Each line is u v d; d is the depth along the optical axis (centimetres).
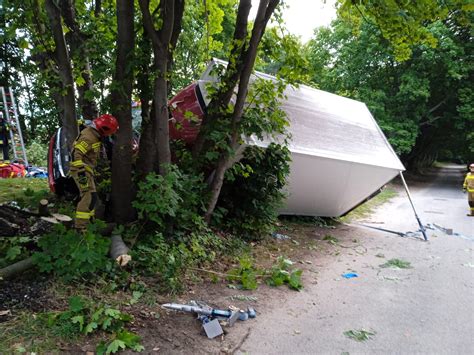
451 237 898
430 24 2202
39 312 356
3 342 307
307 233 870
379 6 637
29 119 1591
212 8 819
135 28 559
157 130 548
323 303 477
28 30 610
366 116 1108
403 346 375
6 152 1206
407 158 3172
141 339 346
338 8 750
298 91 948
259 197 737
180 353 335
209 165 686
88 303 377
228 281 517
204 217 644
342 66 2561
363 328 411
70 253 416
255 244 704
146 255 483
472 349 372
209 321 386
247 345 362
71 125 608
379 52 2331
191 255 536
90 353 315
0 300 364
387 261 684
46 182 934
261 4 598
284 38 690
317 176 880
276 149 734
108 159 672
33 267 421
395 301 491
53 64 605
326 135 910
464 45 2300
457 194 1952
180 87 878
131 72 505
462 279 583
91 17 620
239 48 637
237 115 641
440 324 425
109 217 551
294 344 370
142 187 502
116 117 511
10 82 1599
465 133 2600
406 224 1075
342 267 636
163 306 411
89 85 704
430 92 2467
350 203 1049
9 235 456
